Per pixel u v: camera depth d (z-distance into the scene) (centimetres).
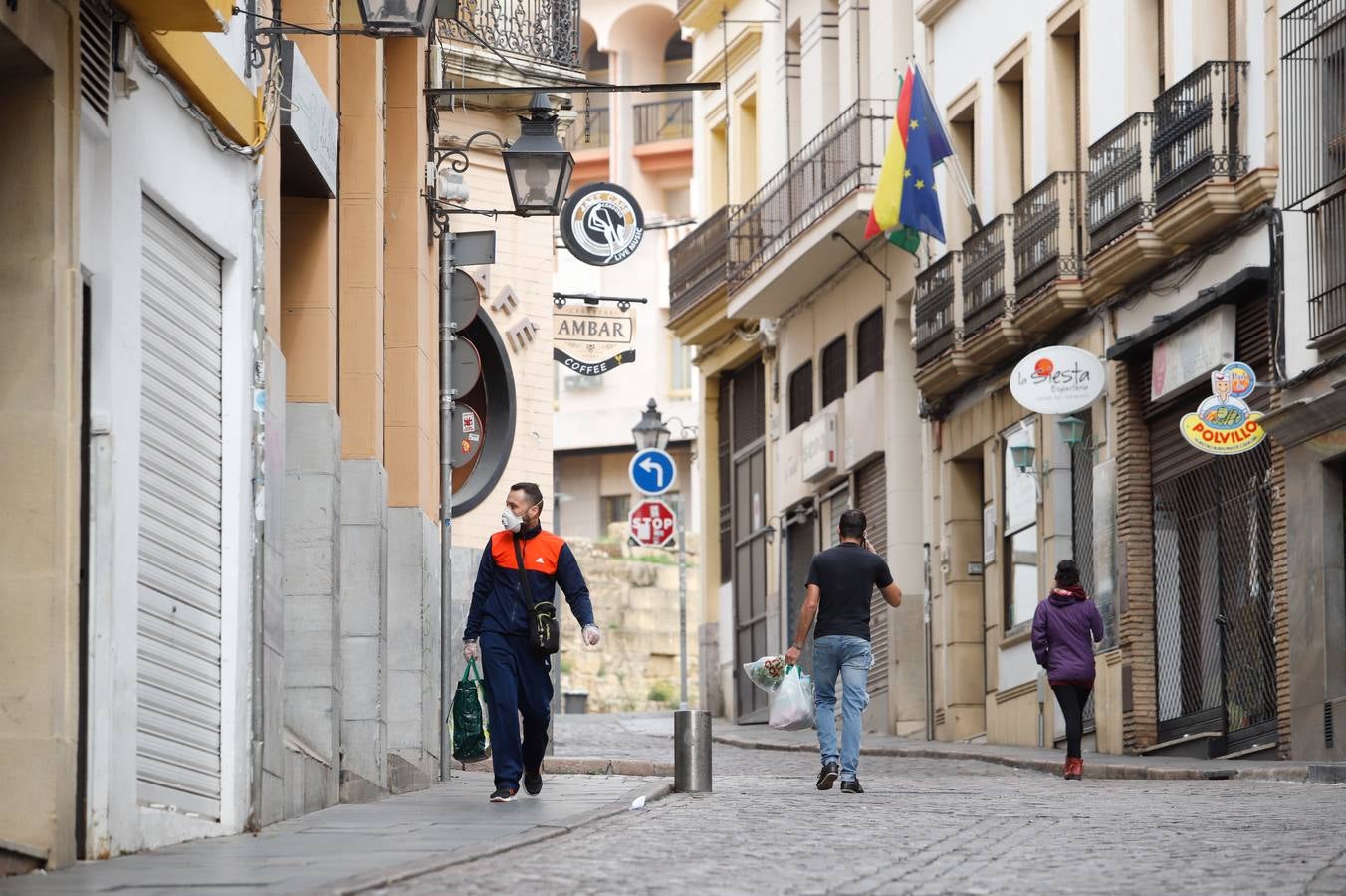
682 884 1525
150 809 1903
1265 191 3834
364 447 2906
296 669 2589
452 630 3862
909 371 5822
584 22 11831
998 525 5138
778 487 6825
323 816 2342
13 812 1673
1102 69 4662
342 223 2928
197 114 2080
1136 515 4356
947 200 5541
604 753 4422
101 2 1827
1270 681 3844
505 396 4250
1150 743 4300
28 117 1714
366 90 2947
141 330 1942
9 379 1705
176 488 2044
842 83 6319
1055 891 1502
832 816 2236
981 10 5338
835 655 2761
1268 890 1502
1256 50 3928
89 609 1777
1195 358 4066
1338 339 3584
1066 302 4581
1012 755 4194
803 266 6241
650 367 11350
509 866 1652
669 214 11550
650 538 5456
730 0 7219
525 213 3325
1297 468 3700
